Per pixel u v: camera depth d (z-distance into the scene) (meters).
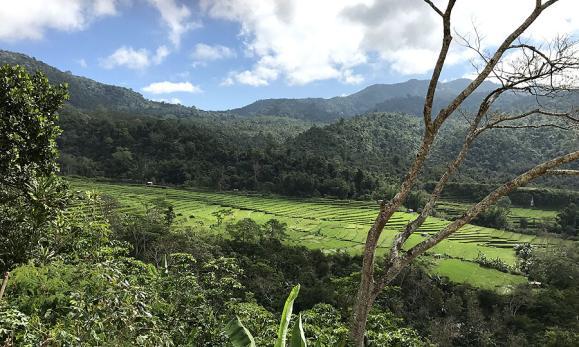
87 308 4.40
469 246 47.09
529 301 32.03
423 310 29.61
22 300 6.27
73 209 6.34
